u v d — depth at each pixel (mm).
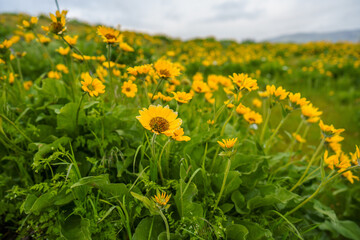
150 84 766
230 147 461
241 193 657
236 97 535
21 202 568
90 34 3529
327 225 728
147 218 503
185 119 764
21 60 1473
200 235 487
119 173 554
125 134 629
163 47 4160
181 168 528
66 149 621
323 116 1759
